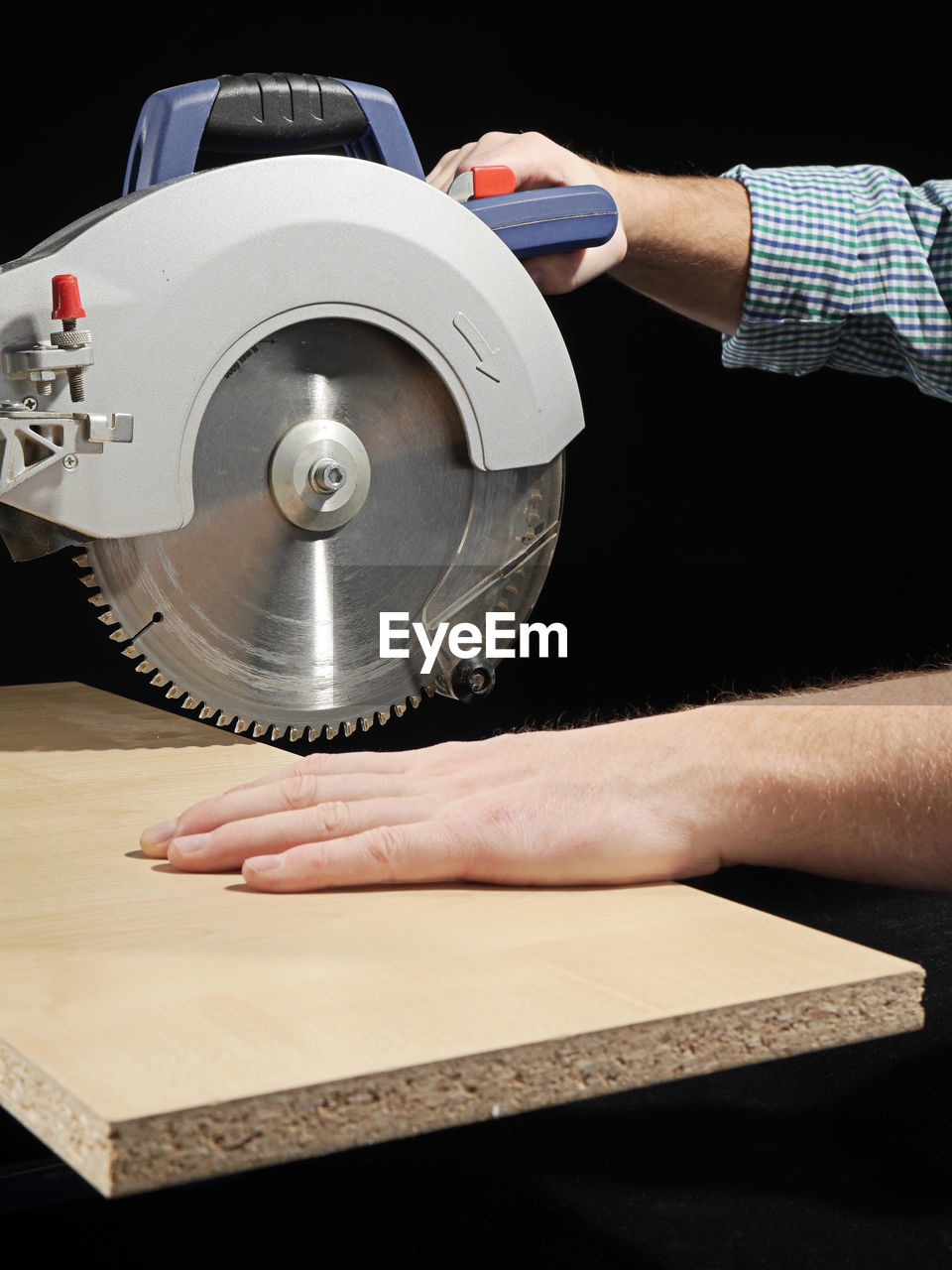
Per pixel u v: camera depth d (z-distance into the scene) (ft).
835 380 9.87
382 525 3.93
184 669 3.81
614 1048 2.43
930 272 5.73
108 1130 2.07
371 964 2.70
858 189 5.91
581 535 9.74
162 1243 3.41
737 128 9.00
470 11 8.49
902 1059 3.99
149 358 3.46
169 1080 2.20
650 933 2.89
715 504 9.84
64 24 7.51
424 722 7.18
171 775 4.27
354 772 3.56
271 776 3.59
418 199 3.72
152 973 2.66
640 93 8.84
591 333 9.57
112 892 3.16
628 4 8.75
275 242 3.55
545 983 2.61
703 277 5.79
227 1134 2.16
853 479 9.98
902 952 4.23
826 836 3.18
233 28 7.92
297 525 3.80
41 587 7.43
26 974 2.65
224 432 3.68
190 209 3.49
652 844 3.20
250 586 3.82
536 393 3.89
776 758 3.23
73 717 5.10
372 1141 2.26
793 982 2.62
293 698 3.93
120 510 3.51
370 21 8.28
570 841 3.17
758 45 8.95
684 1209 3.31
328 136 3.85
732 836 3.22
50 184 7.54
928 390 6.00
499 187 4.08
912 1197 3.32
